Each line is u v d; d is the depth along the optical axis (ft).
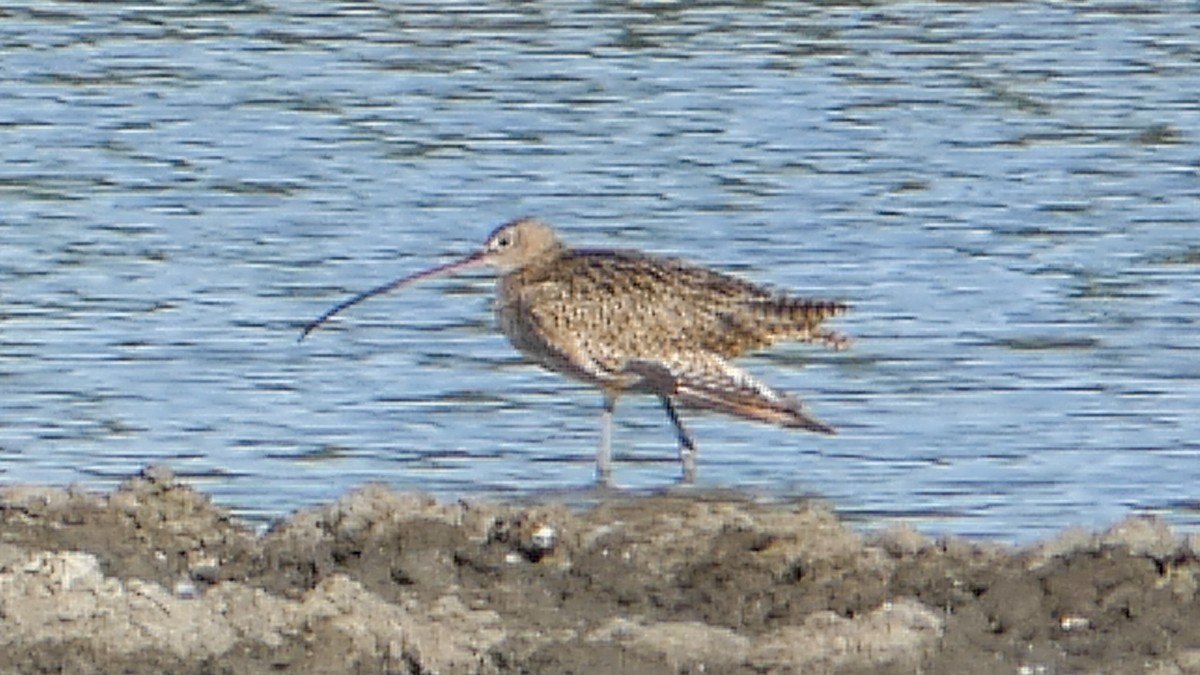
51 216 74.08
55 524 47.06
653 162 79.92
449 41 94.89
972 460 55.16
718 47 93.76
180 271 69.46
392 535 46.34
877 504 52.13
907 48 93.71
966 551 45.73
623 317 53.57
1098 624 42.32
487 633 41.75
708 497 51.98
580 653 40.34
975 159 80.28
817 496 52.49
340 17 98.43
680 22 97.60
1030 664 40.68
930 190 76.84
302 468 54.75
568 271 54.70
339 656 40.63
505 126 83.92
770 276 68.80
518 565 45.32
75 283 68.23
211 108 85.81
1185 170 79.20
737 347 53.72
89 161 79.71
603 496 52.13
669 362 53.31
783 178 78.02
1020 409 58.70
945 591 43.75
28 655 40.32
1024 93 87.92
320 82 89.20
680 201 75.66
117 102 86.28
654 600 43.73
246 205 75.51
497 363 62.75
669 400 54.39
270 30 96.32
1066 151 81.15
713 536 46.65
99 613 41.45
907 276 68.90
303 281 68.85
